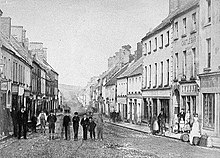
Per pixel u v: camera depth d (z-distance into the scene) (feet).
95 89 274.16
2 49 92.63
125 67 194.90
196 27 85.10
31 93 149.89
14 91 109.29
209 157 48.16
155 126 86.79
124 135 83.46
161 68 112.98
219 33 74.59
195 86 83.97
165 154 51.03
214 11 76.84
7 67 99.40
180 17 95.20
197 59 83.46
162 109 100.37
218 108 72.69
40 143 63.77
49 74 226.17
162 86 110.42
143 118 130.82
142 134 87.20
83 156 48.34
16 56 111.75
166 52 106.83
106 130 100.12
